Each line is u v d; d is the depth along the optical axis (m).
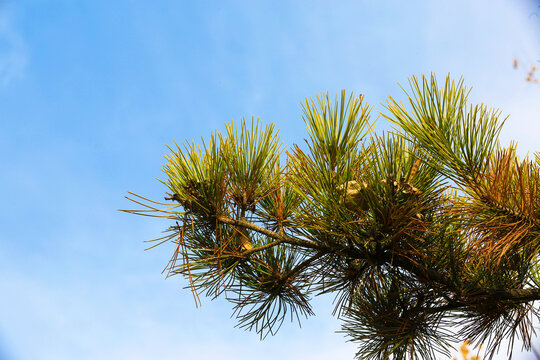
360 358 1.75
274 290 1.87
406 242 1.62
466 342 1.96
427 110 1.47
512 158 1.47
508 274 1.88
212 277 1.71
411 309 1.80
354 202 1.48
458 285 1.77
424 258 1.73
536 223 1.43
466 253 1.75
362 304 1.83
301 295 1.87
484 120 1.45
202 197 1.62
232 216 1.69
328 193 1.50
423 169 1.56
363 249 1.62
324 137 1.51
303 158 1.52
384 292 1.80
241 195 1.74
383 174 1.50
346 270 1.77
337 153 1.51
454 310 1.88
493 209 1.46
